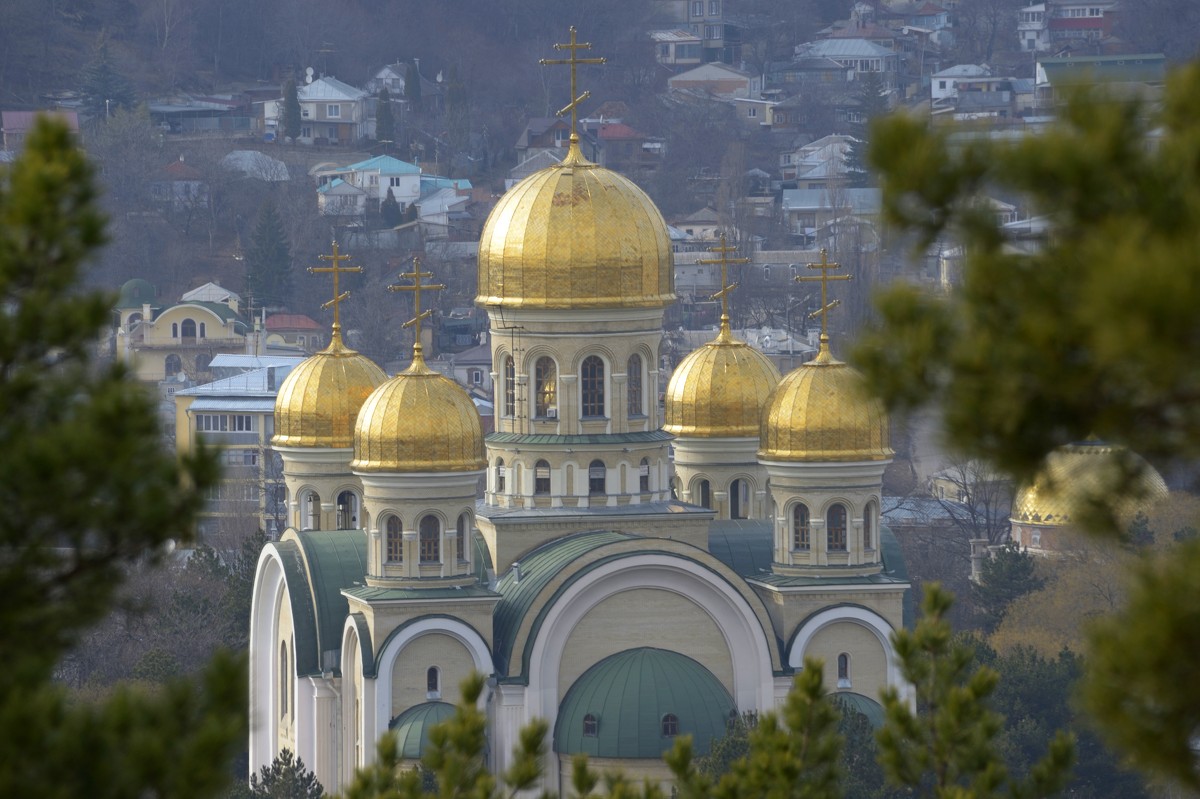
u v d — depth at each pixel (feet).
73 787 286.66
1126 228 245.86
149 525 295.48
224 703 302.04
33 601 296.10
